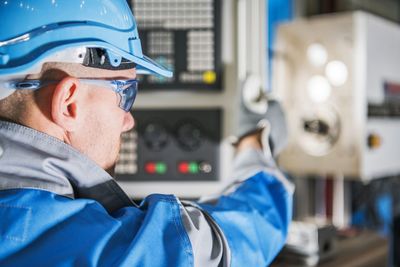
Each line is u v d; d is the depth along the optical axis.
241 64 1.41
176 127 1.42
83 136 0.67
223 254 0.69
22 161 0.63
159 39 1.38
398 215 2.48
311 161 1.83
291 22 1.85
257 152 1.02
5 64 0.63
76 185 0.68
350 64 1.73
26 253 0.58
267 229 0.79
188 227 0.65
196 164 1.42
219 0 1.37
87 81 0.66
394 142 1.92
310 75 1.82
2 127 0.64
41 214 0.60
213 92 1.39
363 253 1.54
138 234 0.62
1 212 0.61
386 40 1.84
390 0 2.49
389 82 1.87
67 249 0.58
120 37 0.70
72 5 0.66
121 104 0.71
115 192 0.70
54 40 0.64
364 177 1.72
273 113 1.15
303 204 2.14
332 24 1.76
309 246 1.41
